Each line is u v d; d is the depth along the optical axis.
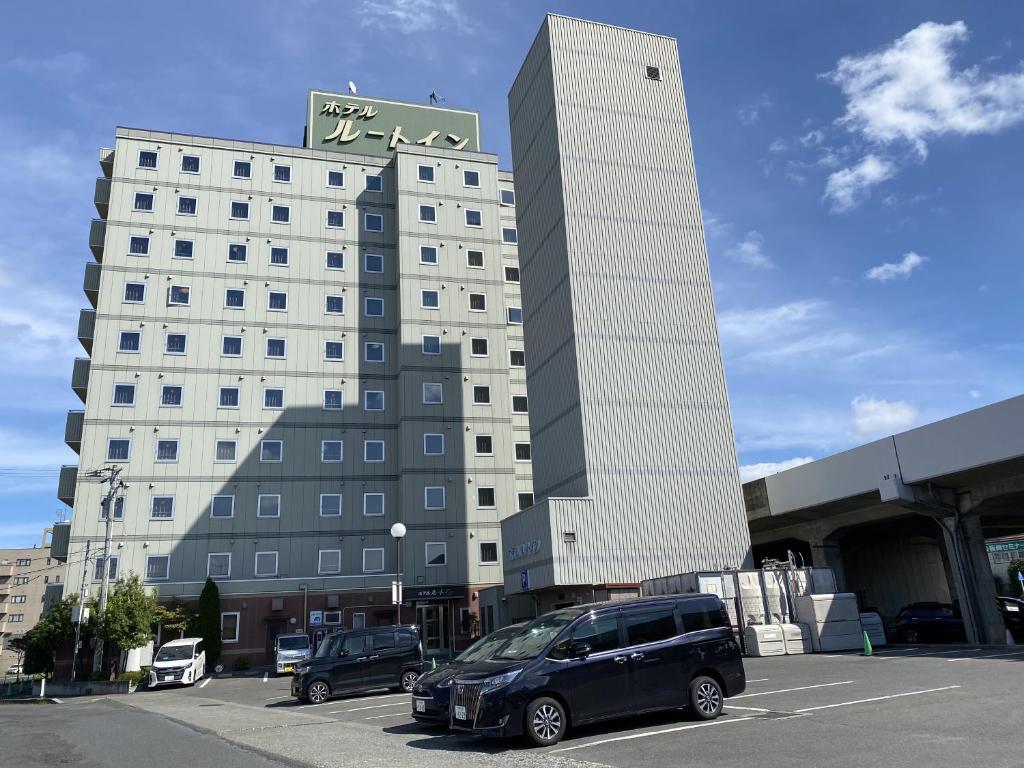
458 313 52.34
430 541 47.25
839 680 16.22
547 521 31.70
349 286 51.62
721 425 35.06
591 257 35.78
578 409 33.62
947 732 9.69
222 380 47.16
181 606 41.91
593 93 38.50
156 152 49.81
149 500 43.78
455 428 49.97
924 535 44.12
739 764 8.37
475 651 14.65
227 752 10.98
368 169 54.53
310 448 47.78
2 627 104.94
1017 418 23.73
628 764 8.70
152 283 47.28
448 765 8.81
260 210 51.00
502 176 61.88
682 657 11.77
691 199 38.22
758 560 48.28
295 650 34.84
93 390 44.47
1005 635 26.67
